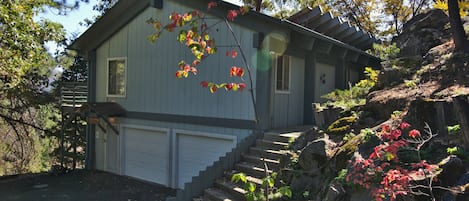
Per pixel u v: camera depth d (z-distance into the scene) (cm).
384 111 552
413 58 722
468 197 297
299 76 978
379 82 669
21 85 1318
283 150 677
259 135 775
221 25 875
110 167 1245
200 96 941
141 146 1130
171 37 1011
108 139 1255
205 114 930
